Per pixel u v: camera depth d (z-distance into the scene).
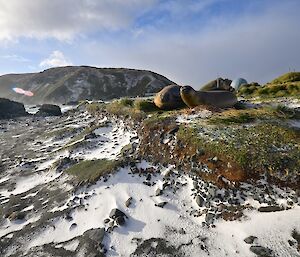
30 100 109.88
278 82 30.22
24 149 19.02
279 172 8.97
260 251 7.30
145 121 13.84
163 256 7.72
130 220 9.11
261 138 10.37
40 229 9.51
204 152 10.35
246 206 8.65
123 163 11.60
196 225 8.53
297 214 8.01
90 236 8.69
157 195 9.92
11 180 13.77
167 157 11.27
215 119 12.19
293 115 12.31
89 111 25.25
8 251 8.88
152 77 108.38
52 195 11.34
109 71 114.06
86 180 11.27
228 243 7.75
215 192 9.31
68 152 15.16
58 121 29.33
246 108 14.91
